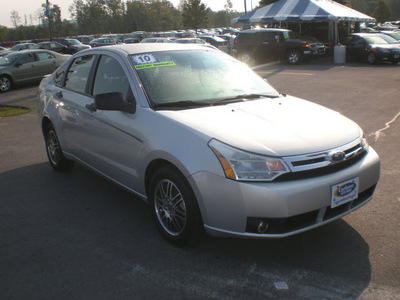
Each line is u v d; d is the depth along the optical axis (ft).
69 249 10.84
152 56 12.91
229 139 9.32
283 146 9.23
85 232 11.82
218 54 14.56
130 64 12.34
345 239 10.93
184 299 8.57
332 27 86.02
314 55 67.46
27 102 40.70
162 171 10.32
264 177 8.87
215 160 9.12
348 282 8.97
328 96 35.94
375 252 10.22
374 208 12.83
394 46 63.77
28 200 14.35
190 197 9.71
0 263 10.23
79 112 13.99
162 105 11.29
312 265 9.71
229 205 9.00
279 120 10.53
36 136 24.98
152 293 8.82
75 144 14.75
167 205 10.73
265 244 10.80
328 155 9.36
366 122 25.45
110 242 11.17
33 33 379.76
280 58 68.64
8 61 51.60
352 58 68.64
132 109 11.42
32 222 12.58
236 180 8.91
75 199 14.35
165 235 11.02
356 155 10.11
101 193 14.88
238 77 13.58
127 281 9.29
